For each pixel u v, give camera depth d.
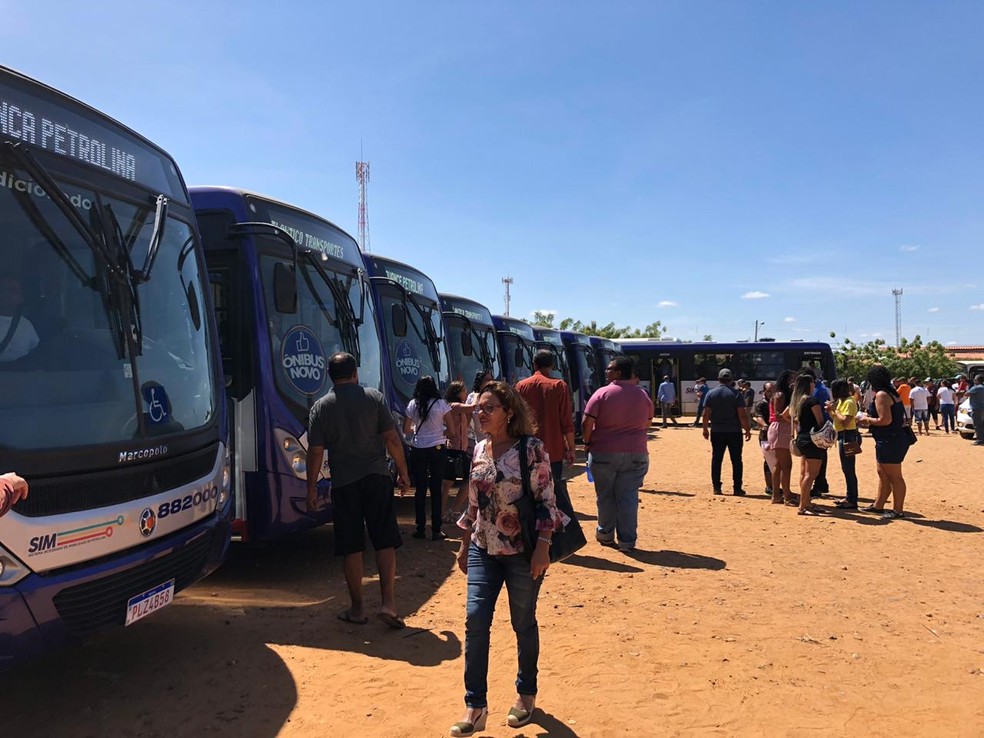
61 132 4.21
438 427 8.77
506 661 5.07
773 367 33.06
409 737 3.92
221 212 6.74
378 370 8.55
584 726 4.12
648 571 7.41
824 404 10.52
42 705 4.25
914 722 4.21
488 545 4.02
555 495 4.19
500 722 4.15
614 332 60.69
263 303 6.61
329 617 5.84
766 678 4.80
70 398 3.87
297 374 6.85
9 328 3.69
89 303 4.18
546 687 4.64
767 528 9.52
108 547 3.83
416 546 8.43
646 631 5.66
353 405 5.55
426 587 6.78
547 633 5.62
